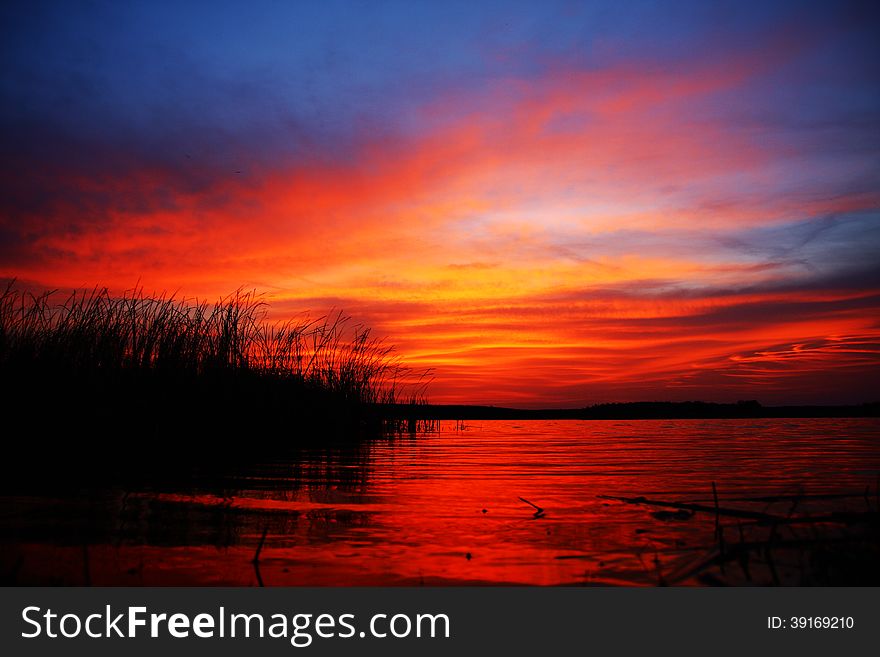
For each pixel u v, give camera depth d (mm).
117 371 8016
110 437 7684
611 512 4727
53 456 7250
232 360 9602
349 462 7871
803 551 3486
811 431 14336
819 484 5875
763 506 4785
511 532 4109
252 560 3572
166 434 8203
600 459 8258
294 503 5105
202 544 3877
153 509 4828
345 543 3889
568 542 3844
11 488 5586
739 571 3229
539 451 9500
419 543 3877
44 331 7867
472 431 15188
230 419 9328
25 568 3426
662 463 7758
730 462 7801
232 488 5770
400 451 9477
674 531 4070
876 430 14508
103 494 5367
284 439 10578
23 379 7270
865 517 3822
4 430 7070
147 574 3352
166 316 9102
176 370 8586
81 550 3750
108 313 8531
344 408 12242
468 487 5902
